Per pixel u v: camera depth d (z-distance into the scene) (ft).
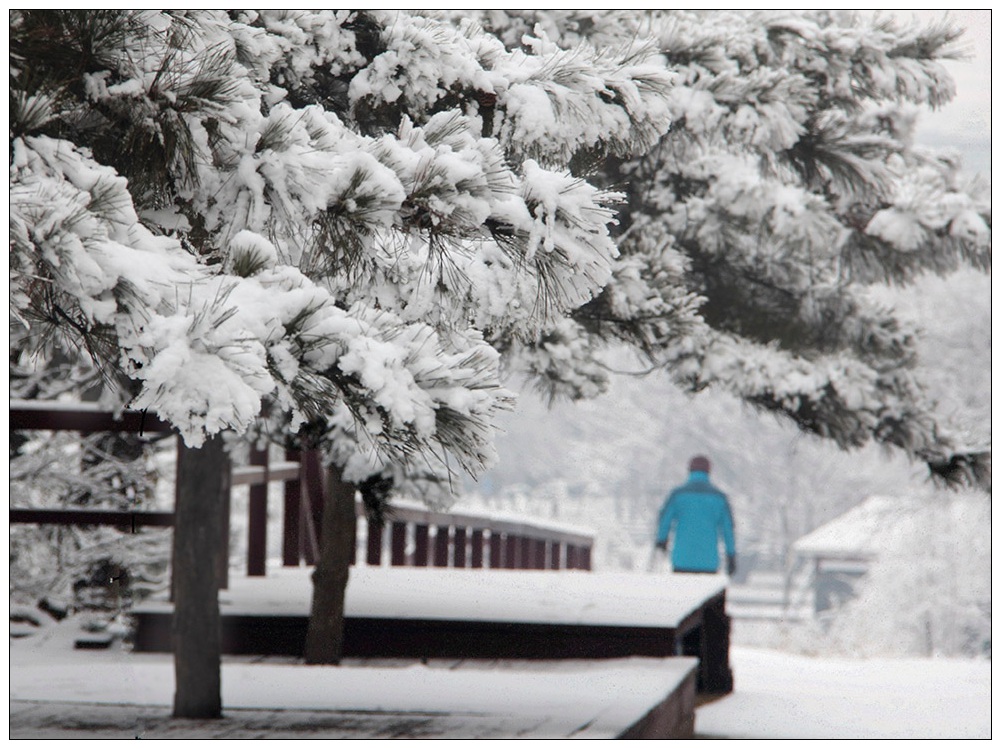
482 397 17.02
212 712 29.25
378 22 24.52
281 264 18.71
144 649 39.73
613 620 39.19
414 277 20.42
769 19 40.09
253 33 20.94
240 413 14.35
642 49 24.67
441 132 19.17
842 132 40.73
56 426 38.09
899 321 47.70
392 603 41.81
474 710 29.96
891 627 177.88
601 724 27.94
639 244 37.78
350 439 33.12
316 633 37.60
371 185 17.84
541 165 23.68
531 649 38.88
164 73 17.93
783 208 41.22
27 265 15.01
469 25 24.70
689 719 38.50
